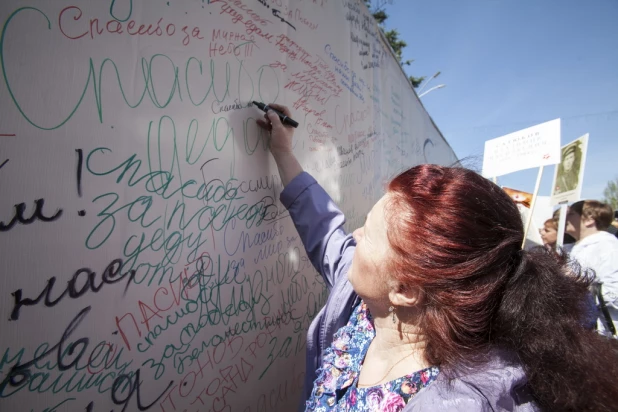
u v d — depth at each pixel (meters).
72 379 0.75
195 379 1.01
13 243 0.66
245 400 1.18
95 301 0.78
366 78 2.23
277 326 1.33
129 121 0.84
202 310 1.02
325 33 1.72
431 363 0.62
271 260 1.29
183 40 0.97
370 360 0.74
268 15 1.29
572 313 0.61
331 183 1.74
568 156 3.53
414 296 0.62
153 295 0.90
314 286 1.55
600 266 2.48
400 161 3.03
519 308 0.57
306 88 1.53
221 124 1.08
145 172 0.87
